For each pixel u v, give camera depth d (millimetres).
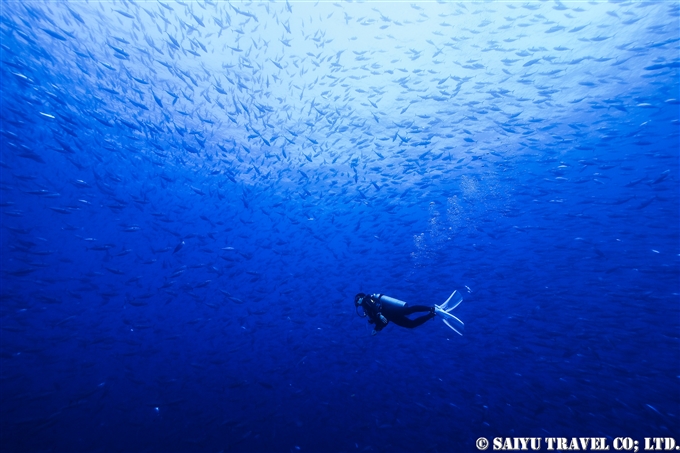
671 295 8914
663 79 12469
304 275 13688
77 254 15359
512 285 12172
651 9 10273
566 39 11617
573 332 8117
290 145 14781
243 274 12758
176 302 12648
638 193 13773
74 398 5656
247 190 12828
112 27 9594
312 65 11898
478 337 9391
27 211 13234
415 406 7148
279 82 12289
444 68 12742
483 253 15164
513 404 6324
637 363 6492
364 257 14883
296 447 5855
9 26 8539
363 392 8062
